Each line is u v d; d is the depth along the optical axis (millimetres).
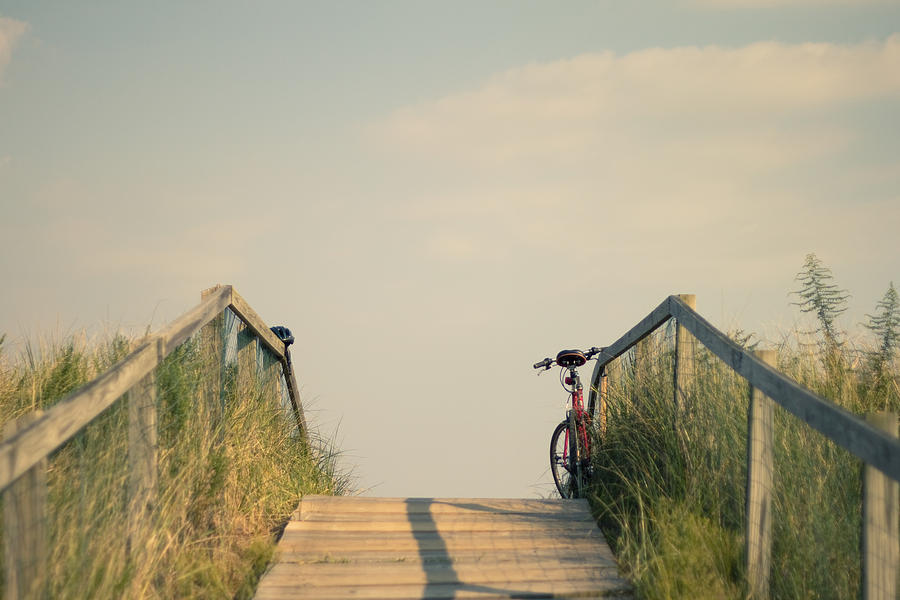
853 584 4809
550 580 5406
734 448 5844
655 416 6941
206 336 6598
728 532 5449
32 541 3439
